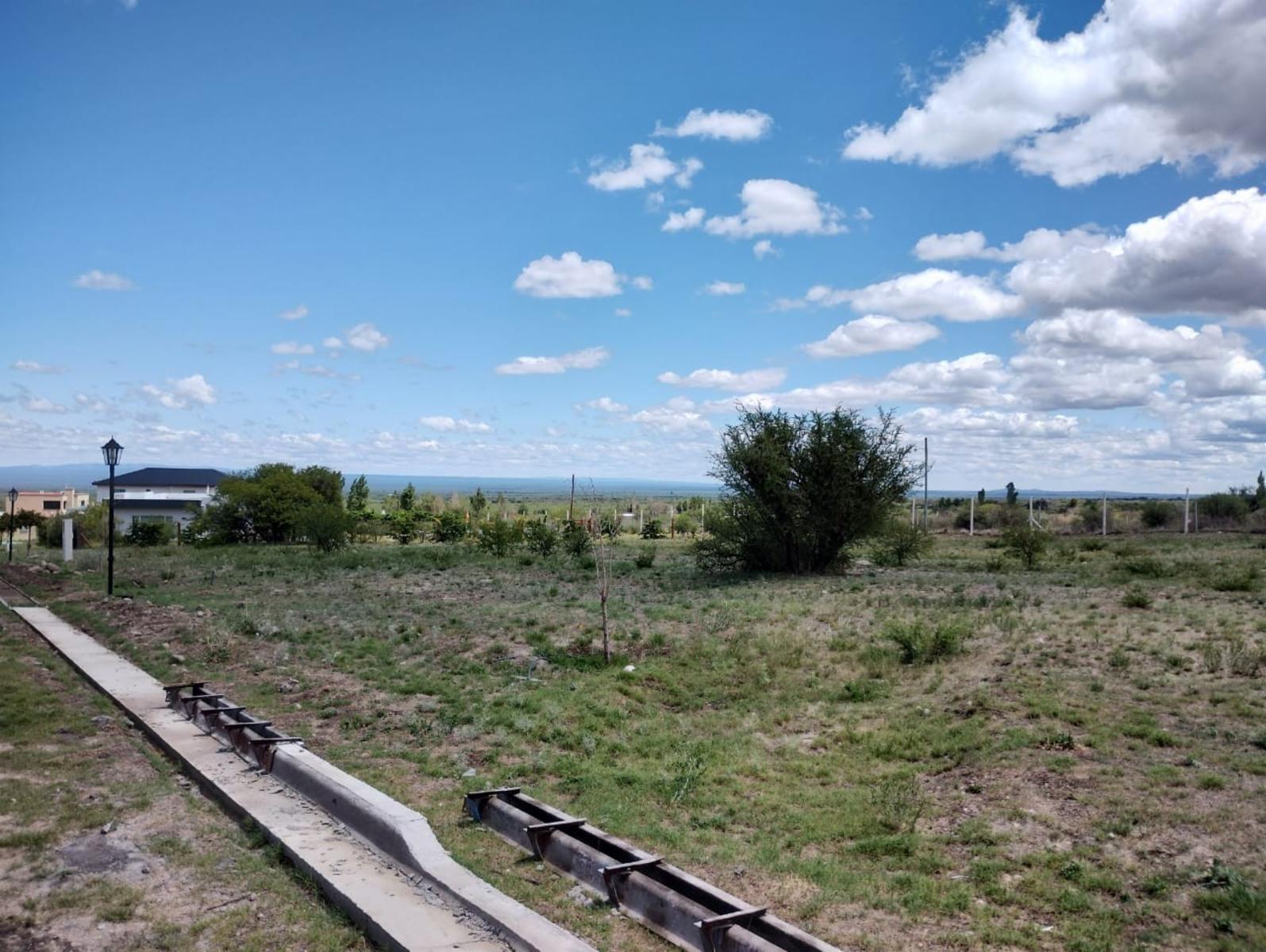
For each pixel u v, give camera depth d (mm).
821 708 11266
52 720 10641
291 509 50406
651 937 5426
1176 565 25297
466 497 111562
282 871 6441
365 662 13977
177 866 6422
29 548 53594
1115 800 7395
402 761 9227
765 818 7734
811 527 26938
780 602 19500
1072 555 30797
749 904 5895
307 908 5824
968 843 7008
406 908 5605
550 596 22016
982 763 8633
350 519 42094
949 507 77062
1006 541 32188
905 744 9492
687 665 13625
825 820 7617
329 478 57219
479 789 8281
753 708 11477
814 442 26906
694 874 6508
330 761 9094
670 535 63344
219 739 9539
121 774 8656
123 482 87438
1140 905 5805
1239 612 15625
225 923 5535
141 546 52125
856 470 26969
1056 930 5559
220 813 7652
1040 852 6648
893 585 22828
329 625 17594
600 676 13008
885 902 6012
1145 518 54344
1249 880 5926
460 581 26688
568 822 6801
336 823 7164
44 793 7934
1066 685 10867
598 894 5984
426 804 7840
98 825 7195
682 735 10297
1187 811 7059
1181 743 8562
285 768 8227
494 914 5434
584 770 8984
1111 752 8508
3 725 10305
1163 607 16250
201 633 16500
